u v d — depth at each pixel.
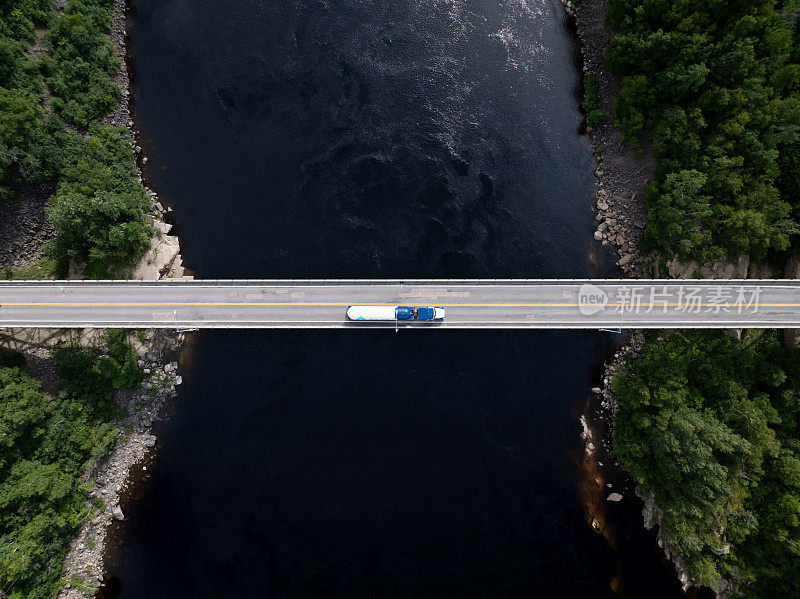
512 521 105.38
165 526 106.12
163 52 124.81
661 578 104.50
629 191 119.38
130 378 110.56
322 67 123.94
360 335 113.50
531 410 112.94
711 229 106.88
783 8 101.75
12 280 105.25
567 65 127.25
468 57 126.94
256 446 109.94
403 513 104.75
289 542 103.31
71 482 102.44
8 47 103.19
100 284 106.25
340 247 116.88
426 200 119.12
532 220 121.06
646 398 102.06
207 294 107.50
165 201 119.31
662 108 112.81
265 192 119.56
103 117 118.00
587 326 107.50
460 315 108.38
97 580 102.81
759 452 95.62
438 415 111.38
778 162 103.88
